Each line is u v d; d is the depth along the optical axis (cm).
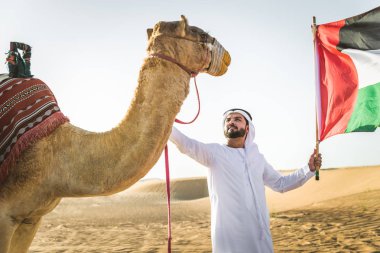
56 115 383
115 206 4125
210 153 462
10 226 363
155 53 362
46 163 367
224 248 444
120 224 2070
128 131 355
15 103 378
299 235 1151
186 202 4666
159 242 1253
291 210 1850
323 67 523
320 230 1198
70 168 364
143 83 360
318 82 519
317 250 923
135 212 3203
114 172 352
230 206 450
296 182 502
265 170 510
